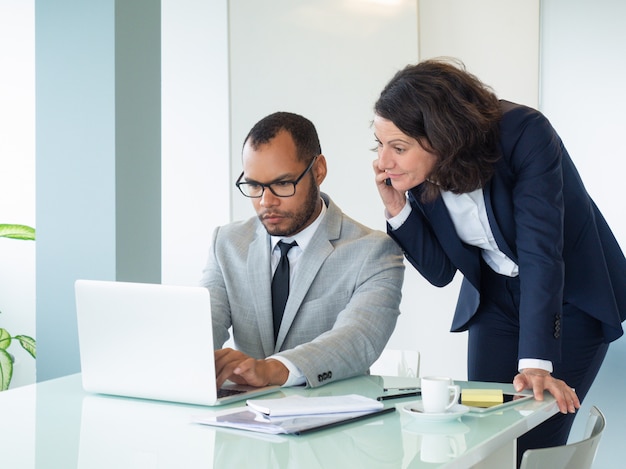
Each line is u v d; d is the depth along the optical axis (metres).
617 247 2.34
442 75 1.92
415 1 4.06
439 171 1.94
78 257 2.97
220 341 2.13
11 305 4.53
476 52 4.22
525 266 1.95
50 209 3.02
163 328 1.65
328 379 1.85
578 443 1.44
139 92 3.00
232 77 4.24
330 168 4.18
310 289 2.10
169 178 4.38
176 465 1.21
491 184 2.02
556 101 4.10
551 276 1.93
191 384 1.64
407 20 4.07
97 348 1.75
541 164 1.98
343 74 4.15
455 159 1.92
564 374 2.27
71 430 1.45
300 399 1.59
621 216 3.93
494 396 1.66
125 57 2.93
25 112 4.50
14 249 4.51
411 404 1.60
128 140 2.95
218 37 4.28
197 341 1.62
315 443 1.33
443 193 2.07
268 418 1.47
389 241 2.14
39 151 3.03
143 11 3.01
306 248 2.11
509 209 2.03
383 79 4.10
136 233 2.99
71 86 2.96
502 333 2.33
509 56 4.18
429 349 4.24
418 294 4.25
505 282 2.28
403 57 4.08
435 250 2.18
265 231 2.19
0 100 4.52
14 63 4.50
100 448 1.32
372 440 1.35
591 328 2.27
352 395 1.64
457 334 4.20
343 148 4.16
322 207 2.17
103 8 2.89
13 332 4.53
